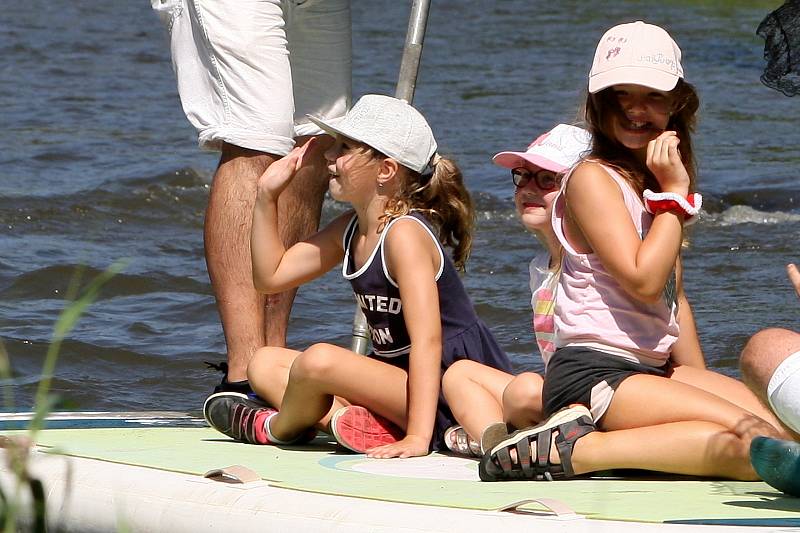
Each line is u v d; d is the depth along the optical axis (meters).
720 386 12.70
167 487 11.02
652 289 11.93
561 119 52.72
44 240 31.27
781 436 11.61
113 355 21.34
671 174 12.23
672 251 11.98
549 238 13.92
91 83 62.38
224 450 13.42
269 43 16.58
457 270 14.84
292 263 14.84
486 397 13.36
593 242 12.28
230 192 16.44
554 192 13.84
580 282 12.55
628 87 12.54
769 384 10.58
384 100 14.33
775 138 49.22
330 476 11.68
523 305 25.14
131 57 72.12
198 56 16.97
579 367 12.29
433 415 13.38
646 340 12.41
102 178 38.94
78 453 12.68
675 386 11.91
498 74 66.19
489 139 48.28
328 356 13.57
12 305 24.41
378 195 14.02
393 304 13.93
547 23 89.31
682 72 12.78
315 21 17.58
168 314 24.19
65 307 24.31
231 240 16.30
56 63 68.56
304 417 13.83
